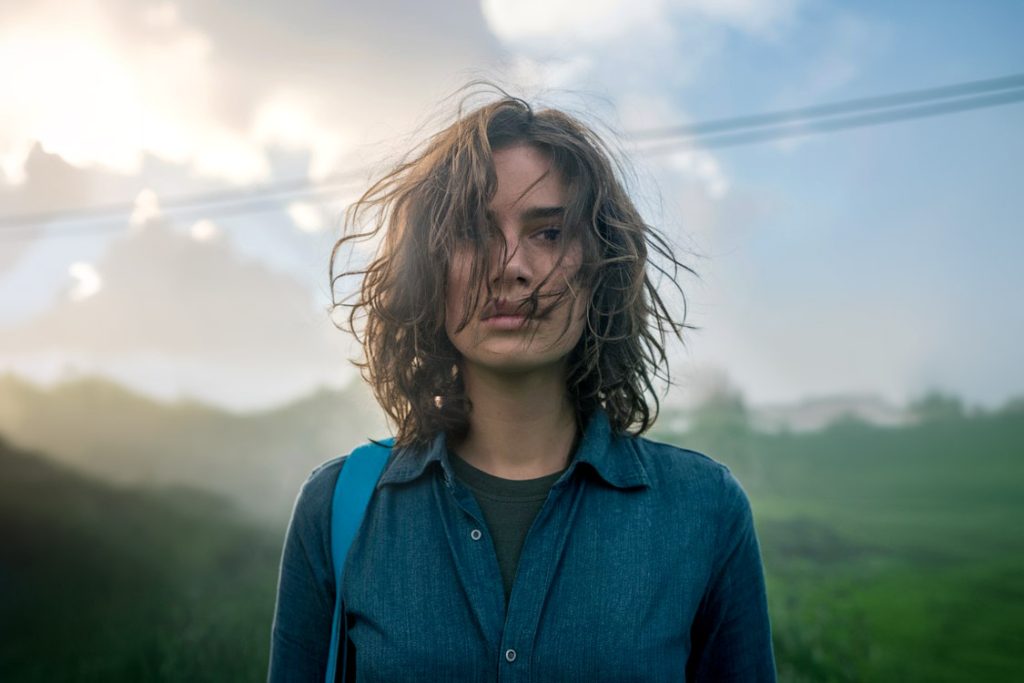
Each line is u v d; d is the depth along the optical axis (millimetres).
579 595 1166
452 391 1337
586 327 1314
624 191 1361
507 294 1169
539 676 1122
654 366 1435
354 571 1241
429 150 1380
